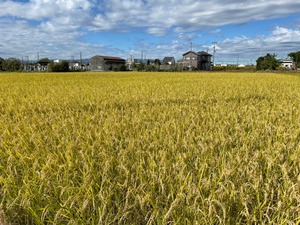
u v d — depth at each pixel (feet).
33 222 6.93
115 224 6.78
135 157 10.05
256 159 9.36
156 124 15.12
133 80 65.00
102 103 23.65
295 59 280.51
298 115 17.84
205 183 7.48
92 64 283.18
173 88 39.14
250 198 7.02
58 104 23.36
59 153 9.94
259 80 62.85
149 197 6.88
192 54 279.28
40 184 7.93
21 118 17.01
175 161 9.59
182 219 6.55
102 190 7.47
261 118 17.21
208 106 22.17
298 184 7.25
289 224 6.10
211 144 10.91
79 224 6.61
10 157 9.42
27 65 289.94
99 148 10.77
